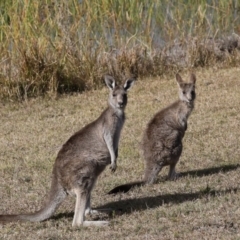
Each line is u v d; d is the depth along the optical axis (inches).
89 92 1266.0
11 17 1338.6
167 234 636.1
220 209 693.9
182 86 850.1
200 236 623.5
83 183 677.9
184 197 753.6
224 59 1381.6
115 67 1318.9
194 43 1381.6
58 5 1352.1
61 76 1282.0
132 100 1202.6
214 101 1147.9
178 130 829.2
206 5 1434.5
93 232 657.6
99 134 709.9
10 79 1254.3
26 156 945.5
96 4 1375.5
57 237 647.1
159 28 1413.6
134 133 1019.3
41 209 685.3
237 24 1466.5
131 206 738.8
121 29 1385.3
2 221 674.8
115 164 710.5
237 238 609.6
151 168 813.9
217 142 949.8
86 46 1325.0
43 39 1304.1
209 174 835.4
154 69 1344.7
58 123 1106.7
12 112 1186.6
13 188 816.3
